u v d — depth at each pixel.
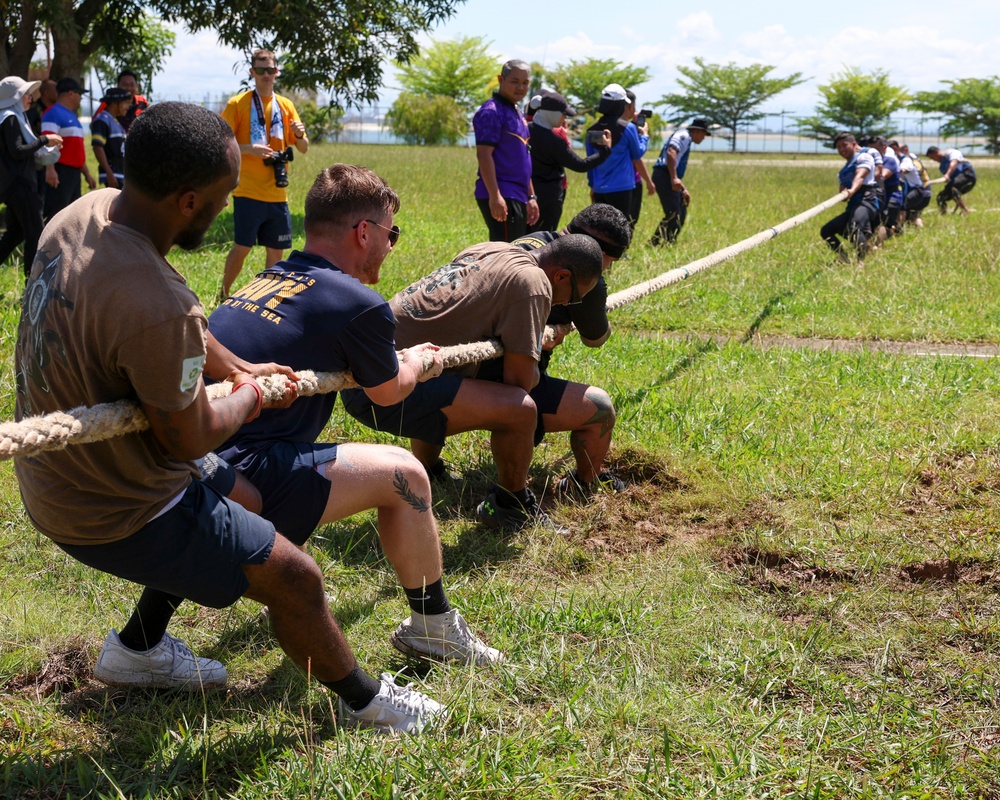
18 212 7.45
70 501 2.07
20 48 12.56
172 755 2.45
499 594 3.32
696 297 8.09
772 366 5.95
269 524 2.33
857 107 63.19
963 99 60.22
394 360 2.85
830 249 10.53
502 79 7.27
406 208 14.38
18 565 3.42
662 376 5.70
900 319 7.43
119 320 1.87
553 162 8.05
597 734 2.58
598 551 3.71
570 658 2.94
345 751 2.43
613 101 9.68
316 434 2.89
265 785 2.31
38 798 2.30
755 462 4.43
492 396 3.68
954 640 3.09
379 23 13.77
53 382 2.00
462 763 2.41
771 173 26.88
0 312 6.28
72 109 9.02
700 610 3.23
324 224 2.89
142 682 2.72
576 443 4.15
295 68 13.63
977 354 6.55
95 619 3.08
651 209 15.11
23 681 2.80
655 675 2.84
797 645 3.03
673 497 4.13
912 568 3.55
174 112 1.91
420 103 51.25
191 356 1.93
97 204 2.00
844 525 3.84
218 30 13.01
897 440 4.64
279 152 7.30
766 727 2.57
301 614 2.35
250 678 2.87
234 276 7.44
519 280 3.67
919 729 2.63
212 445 2.11
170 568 2.18
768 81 66.25
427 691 2.77
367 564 3.54
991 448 4.54
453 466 4.46
